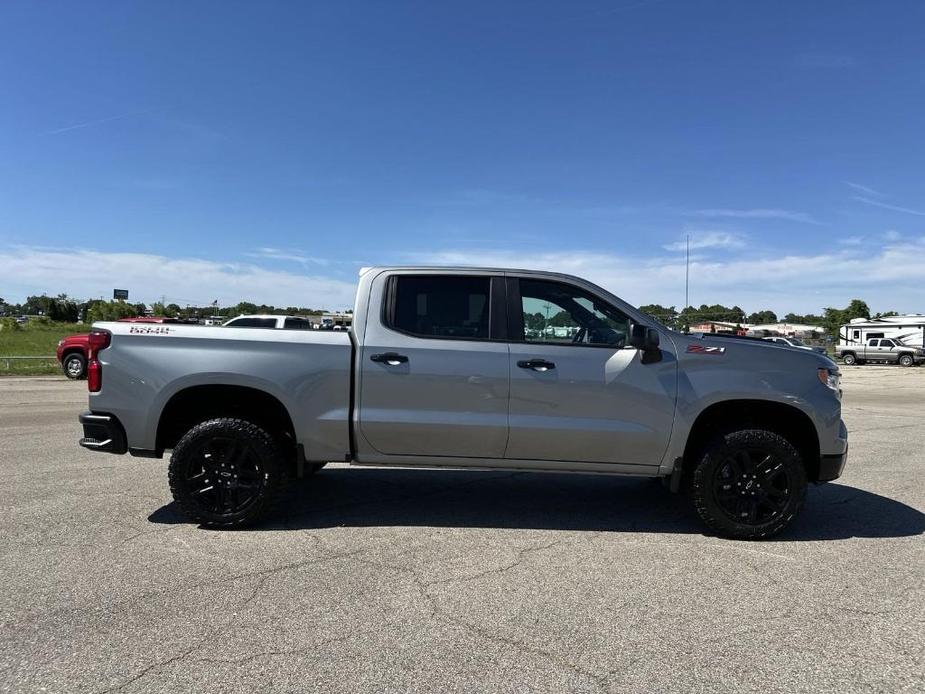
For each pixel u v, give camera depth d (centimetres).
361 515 518
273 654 295
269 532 471
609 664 290
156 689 265
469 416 470
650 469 477
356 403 474
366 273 495
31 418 1064
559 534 477
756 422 502
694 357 472
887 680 279
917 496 603
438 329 481
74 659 288
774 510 464
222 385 477
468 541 458
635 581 388
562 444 471
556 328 484
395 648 302
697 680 278
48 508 525
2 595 355
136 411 474
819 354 490
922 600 363
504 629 323
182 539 453
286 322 1505
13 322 6956
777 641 314
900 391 2023
